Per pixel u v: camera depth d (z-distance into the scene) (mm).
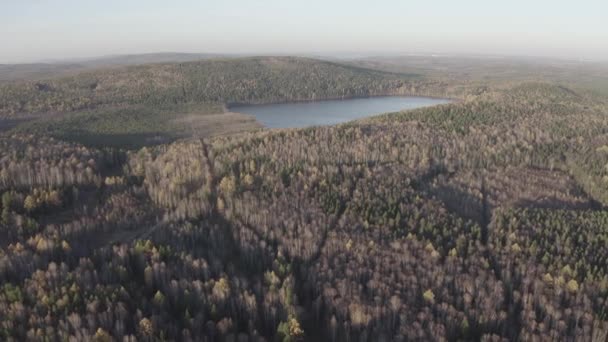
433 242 151625
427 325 115000
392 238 153375
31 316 107375
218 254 152000
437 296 124688
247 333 115812
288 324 115125
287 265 141250
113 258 139125
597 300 121688
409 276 132000
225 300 122500
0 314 110062
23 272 130125
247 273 144625
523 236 153875
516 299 124688
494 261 142750
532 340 110625
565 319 116562
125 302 115500
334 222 166000
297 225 163125
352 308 120062
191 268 135500
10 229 160875
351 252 146500
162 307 117688
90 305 110562
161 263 132000
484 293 124750
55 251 143000
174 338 107812
